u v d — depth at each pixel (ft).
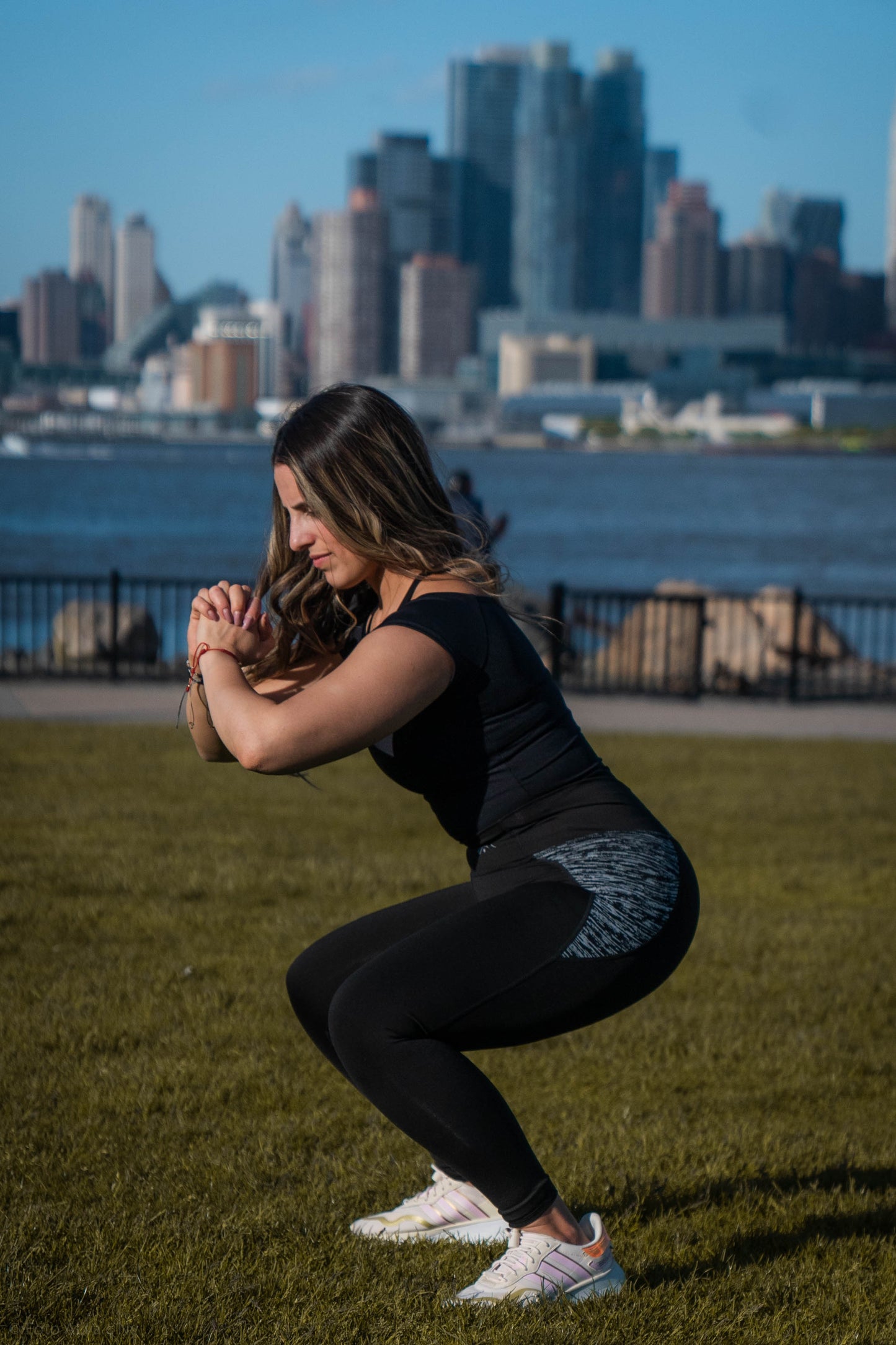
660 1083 14.53
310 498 8.24
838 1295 9.73
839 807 29.35
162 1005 15.90
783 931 20.39
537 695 8.50
